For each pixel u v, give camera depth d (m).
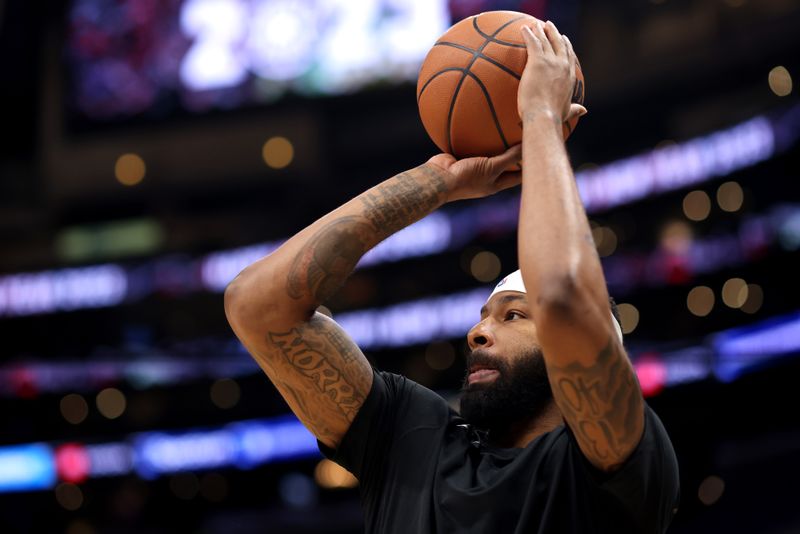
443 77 2.81
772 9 20.27
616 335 2.55
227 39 24.45
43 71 25.42
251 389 21.16
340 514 20.94
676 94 20.88
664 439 2.44
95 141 25.33
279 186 24.91
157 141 25.12
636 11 21.77
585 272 2.26
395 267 22.36
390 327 20.84
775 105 18.12
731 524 16.41
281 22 24.11
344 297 21.83
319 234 2.71
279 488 21.30
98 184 25.20
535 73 2.62
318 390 2.78
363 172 24.77
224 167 24.84
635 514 2.34
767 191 18.70
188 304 22.83
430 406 2.86
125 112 25.08
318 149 24.56
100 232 25.70
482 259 22.00
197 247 23.94
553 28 2.76
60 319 23.56
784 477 16.52
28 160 26.00
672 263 18.48
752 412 16.39
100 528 19.61
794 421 16.36
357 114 24.56
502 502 2.47
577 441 2.37
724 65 19.78
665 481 2.38
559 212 2.34
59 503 20.50
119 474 20.31
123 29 25.03
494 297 2.83
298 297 2.69
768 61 19.25
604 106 21.48
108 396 21.14
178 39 24.73
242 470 21.03
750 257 17.81
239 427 20.45
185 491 21.05
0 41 24.80
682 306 18.64
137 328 22.53
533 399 2.68
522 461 2.52
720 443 16.62
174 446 20.50
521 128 2.77
